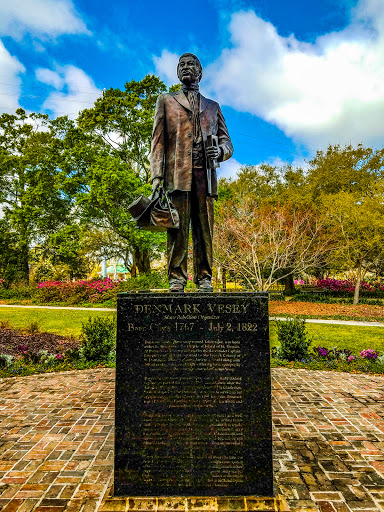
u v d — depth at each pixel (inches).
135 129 785.6
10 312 685.9
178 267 146.6
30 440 180.5
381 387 263.1
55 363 326.3
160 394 125.6
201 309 126.0
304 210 833.5
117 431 125.1
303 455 164.9
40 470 153.3
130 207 140.6
